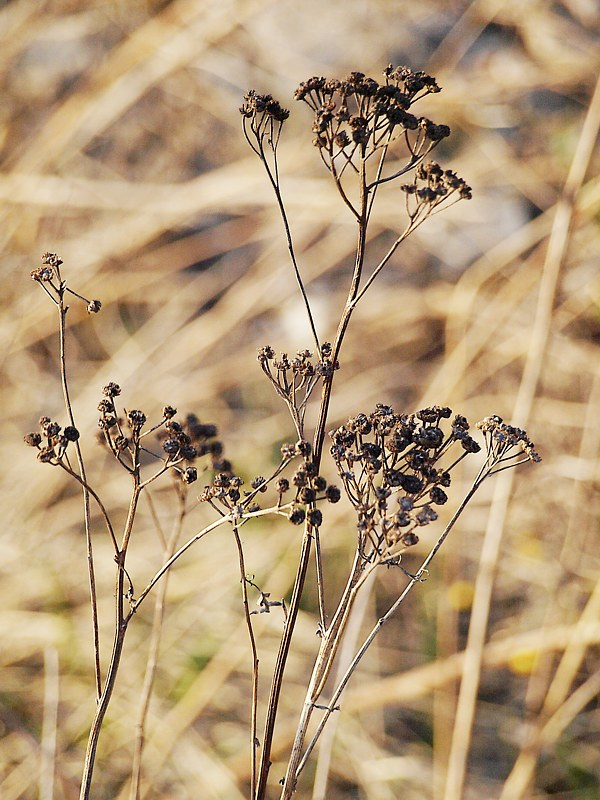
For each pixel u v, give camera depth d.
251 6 4.67
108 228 4.60
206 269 4.83
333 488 1.53
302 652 3.43
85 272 4.53
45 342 4.53
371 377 4.34
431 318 4.42
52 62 5.05
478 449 1.61
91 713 3.18
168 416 1.66
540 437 3.87
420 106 4.58
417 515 1.52
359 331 4.44
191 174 5.03
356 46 5.04
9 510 3.89
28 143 4.82
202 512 3.93
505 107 4.59
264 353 1.65
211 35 4.73
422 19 5.06
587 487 3.59
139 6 5.07
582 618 3.04
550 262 3.30
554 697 2.94
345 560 3.62
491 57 4.73
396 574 3.64
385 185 4.54
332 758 3.11
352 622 3.01
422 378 4.32
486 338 3.96
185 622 3.51
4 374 4.38
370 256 4.68
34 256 4.52
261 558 3.69
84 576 3.71
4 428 4.27
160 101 5.09
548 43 4.64
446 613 3.35
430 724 3.29
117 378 4.23
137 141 5.07
